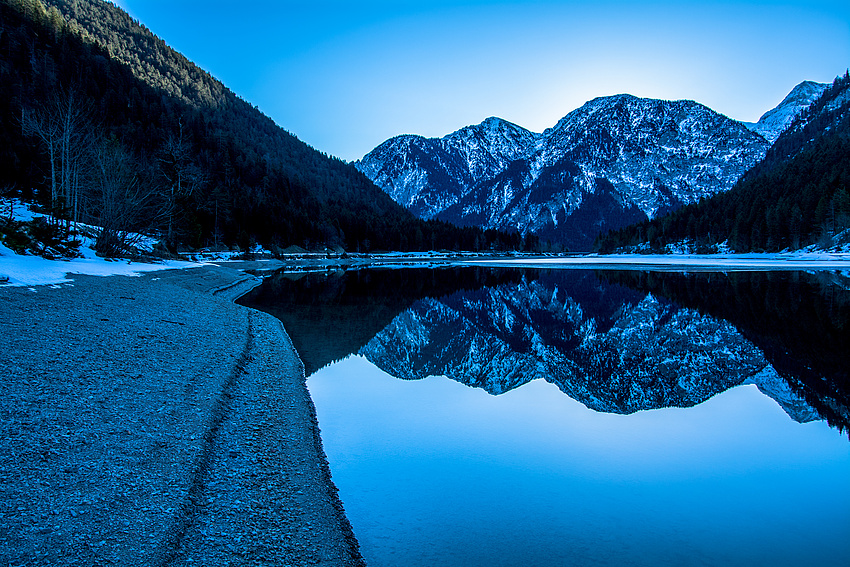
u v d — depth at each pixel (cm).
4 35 9338
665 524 693
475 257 14525
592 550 622
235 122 17162
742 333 2369
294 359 1576
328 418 1120
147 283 2309
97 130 5106
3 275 1462
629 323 2877
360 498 746
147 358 1118
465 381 1559
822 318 2691
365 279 5647
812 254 8706
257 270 6072
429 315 3080
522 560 595
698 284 4859
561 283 5606
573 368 1803
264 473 752
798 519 709
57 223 2730
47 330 1121
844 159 11144
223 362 1257
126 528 533
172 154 6194
